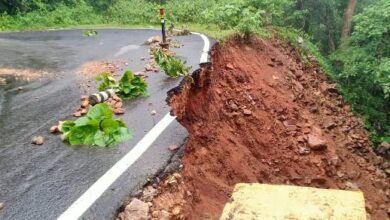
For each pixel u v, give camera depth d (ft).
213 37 44.06
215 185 21.61
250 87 39.01
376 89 57.41
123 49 41.09
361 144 44.65
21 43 47.47
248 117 34.40
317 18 76.48
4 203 13.25
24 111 22.08
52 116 21.17
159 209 13.94
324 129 43.62
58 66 33.53
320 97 51.67
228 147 28.45
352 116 52.85
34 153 16.99
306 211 5.83
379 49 54.39
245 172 27.91
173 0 77.00
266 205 6.03
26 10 71.56
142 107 22.17
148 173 15.26
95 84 27.32
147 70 29.96
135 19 71.67
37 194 13.76
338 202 6.00
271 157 32.94
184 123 24.77
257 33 54.08
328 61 70.85
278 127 36.86
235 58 41.96
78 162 16.08
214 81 33.96
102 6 82.17
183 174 16.92
